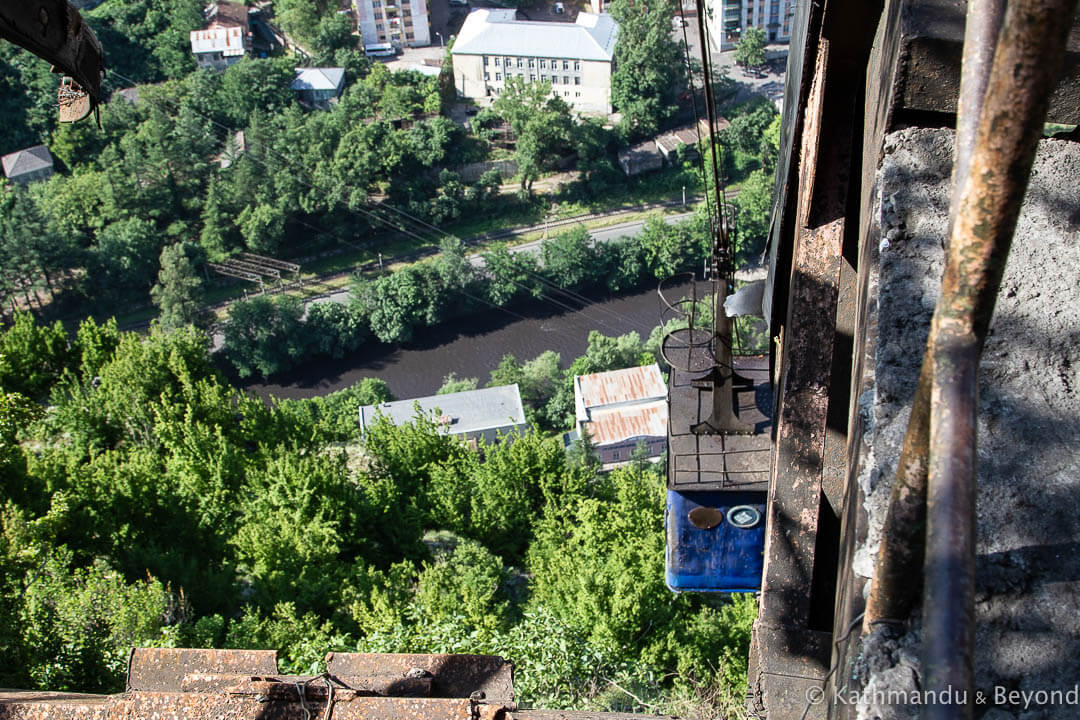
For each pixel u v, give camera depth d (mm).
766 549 4555
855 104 3926
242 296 61188
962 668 1398
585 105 74312
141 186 64188
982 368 2465
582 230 57531
